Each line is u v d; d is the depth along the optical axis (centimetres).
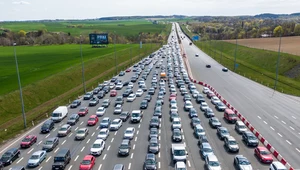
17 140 5172
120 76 11788
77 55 16050
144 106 7100
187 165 4150
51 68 11750
